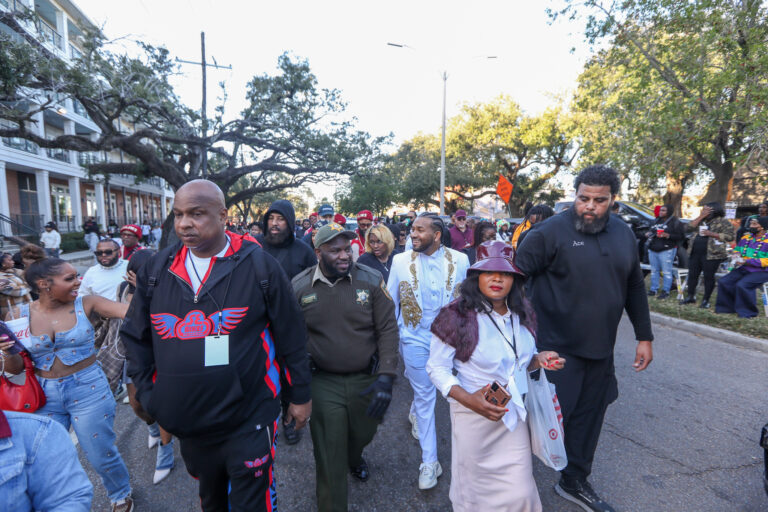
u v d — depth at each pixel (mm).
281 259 3965
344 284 2514
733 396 4246
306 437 3633
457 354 2008
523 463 1971
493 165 32094
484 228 5492
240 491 1793
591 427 2602
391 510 2662
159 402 1641
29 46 9828
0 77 9242
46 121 27922
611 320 2453
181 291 1686
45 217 25812
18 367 2225
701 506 2658
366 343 2516
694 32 9867
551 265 2535
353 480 2973
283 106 16516
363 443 2629
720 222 7203
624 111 11414
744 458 3188
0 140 22125
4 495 1015
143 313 1771
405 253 3221
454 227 7480
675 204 17125
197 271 1742
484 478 2016
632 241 2490
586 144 19328
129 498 2641
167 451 3031
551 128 27781
